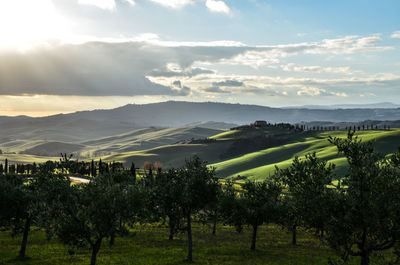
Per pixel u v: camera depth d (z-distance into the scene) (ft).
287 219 193.16
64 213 130.00
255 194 202.18
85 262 152.76
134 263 155.12
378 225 79.41
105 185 130.93
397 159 85.20
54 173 157.38
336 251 89.66
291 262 163.73
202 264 155.43
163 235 231.30
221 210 207.21
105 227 123.65
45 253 168.76
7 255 161.38
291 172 98.27
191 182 160.45
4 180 157.38
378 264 89.66
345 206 83.97
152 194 159.84
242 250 190.19
